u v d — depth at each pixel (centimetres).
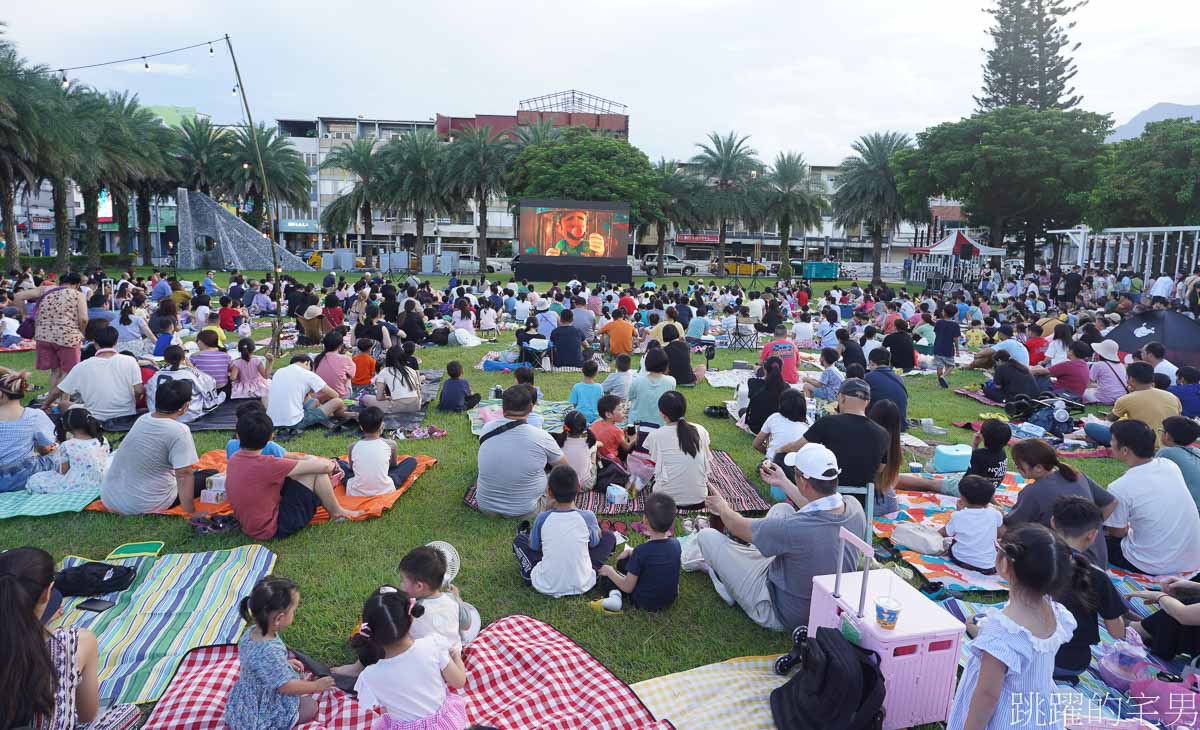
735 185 4909
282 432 794
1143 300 2139
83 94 3189
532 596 470
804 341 1501
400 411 892
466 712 340
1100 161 3472
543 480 597
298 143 7156
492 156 4328
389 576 489
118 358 802
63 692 287
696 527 558
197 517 559
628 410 801
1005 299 2708
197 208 4469
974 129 3747
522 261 3606
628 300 1800
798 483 423
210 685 360
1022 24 4478
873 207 4528
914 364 1277
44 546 524
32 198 5528
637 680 385
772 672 390
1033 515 469
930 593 479
